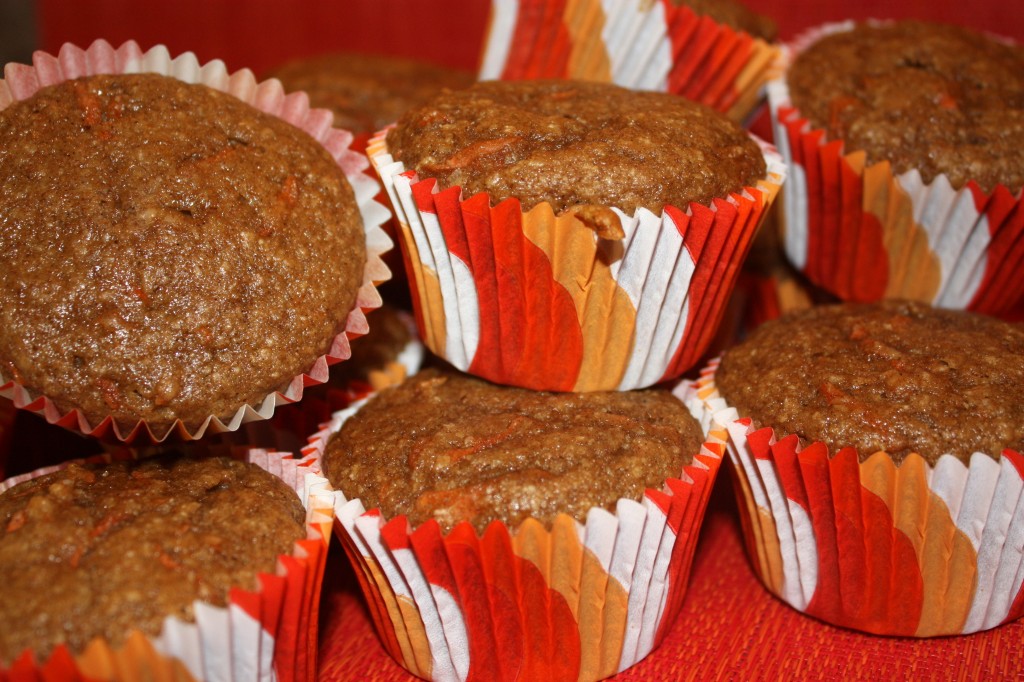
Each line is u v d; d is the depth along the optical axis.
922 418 0.22
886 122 0.26
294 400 0.23
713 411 0.24
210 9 0.38
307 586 0.21
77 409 0.21
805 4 0.35
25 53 0.39
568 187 0.22
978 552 0.23
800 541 0.23
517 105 0.24
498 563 0.21
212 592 0.20
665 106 0.24
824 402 0.23
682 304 0.23
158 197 0.22
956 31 0.28
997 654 0.23
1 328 0.21
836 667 0.23
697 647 0.24
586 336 0.23
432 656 0.23
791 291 0.30
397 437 0.23
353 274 0.23
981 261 0.26
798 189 0.27
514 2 0.28
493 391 0.24
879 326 0.24
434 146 0.23
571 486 0.22
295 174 0.23
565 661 0.22
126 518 0.21
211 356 0.22
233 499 0.22
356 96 0.30
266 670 0.21
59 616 0.20
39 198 0.22
